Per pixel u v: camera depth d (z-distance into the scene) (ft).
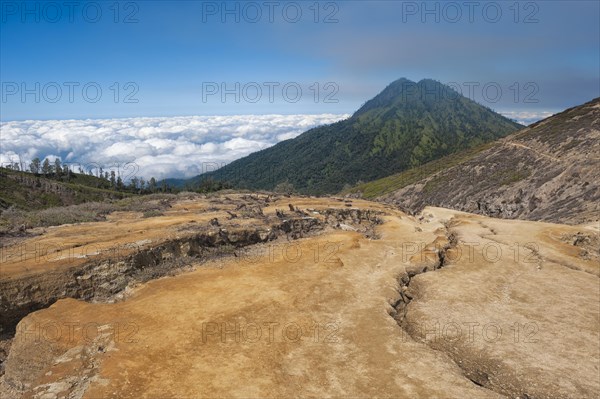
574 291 100.63
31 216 135.74
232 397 51.21
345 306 82.53
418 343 69.87
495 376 65.41
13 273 80.23
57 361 59.00
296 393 53.21
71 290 84.48
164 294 84.02
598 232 156.97
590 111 428.15
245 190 282.56
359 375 58.44
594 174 274.77
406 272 109.91
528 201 307.17
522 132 502.38
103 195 602.85
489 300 94.38
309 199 235.61
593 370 66.85
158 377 54.24
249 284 91.20
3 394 60.80
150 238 109.81
